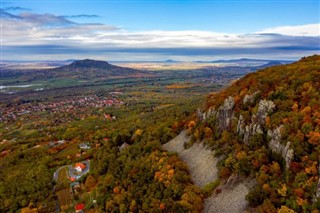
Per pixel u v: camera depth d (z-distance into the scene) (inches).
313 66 3437.5
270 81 3474.4
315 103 2728.8
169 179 3326.8
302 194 2247.8
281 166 2652.6
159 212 2901.1
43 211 4060.0
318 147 2405.3
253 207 2536.9
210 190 3061.0
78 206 3895.2
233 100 3742.6
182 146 4291.3
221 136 3725.4
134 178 3722.9
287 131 2711.6
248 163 2908.5
